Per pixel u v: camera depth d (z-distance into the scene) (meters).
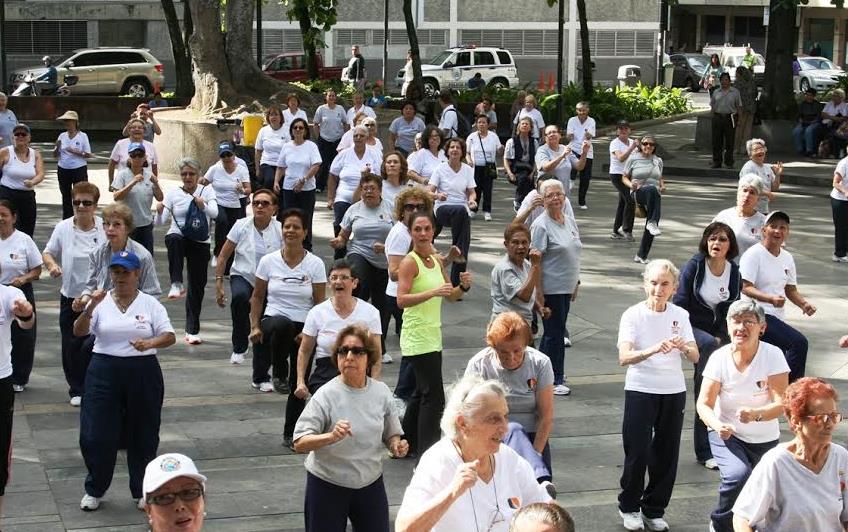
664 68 70.56
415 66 47.25
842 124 39.41
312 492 9.32
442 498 6.91
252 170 26.97
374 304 16.66
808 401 8.07
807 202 31.58
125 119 46.03
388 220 16.58
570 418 14.55
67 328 14.48
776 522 8.27
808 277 22.45
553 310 15.15
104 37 67.75
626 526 11.23
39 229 25.77
